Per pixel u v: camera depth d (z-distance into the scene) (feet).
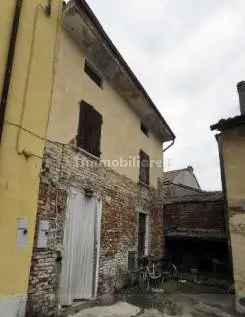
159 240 38.65
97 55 25.90
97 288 23.81
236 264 23.29
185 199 47.55
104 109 27.84
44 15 20.11
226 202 25.63
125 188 30.71
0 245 14.92
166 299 25.66
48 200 19.17
